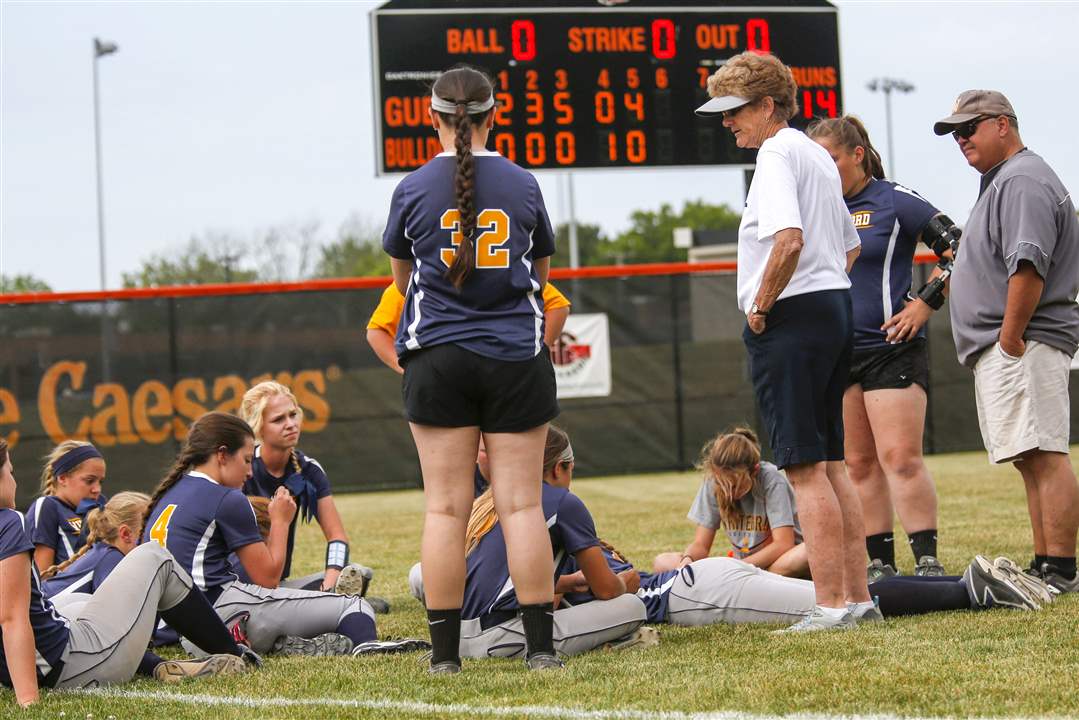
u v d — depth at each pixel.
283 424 21.20
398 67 44.56
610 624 16.09
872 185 21.17
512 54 45.22
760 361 15.79
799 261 15.62
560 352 47.84
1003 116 18.83
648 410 48.28
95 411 44.41
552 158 45.47
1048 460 18.58
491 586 16.44
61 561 20.19
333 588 20.95
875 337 20.75
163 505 17.80
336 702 13.02
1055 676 12.59
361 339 46.47
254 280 162.12
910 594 17.17
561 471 17.22
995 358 18.56
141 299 44.78
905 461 20.77
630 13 45.78
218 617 15.91
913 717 11.27
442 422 14.19
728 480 20.23
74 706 13.20
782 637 15.77
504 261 13.97
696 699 12.26
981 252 18.78
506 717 11.77
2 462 13.54
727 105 16.42
